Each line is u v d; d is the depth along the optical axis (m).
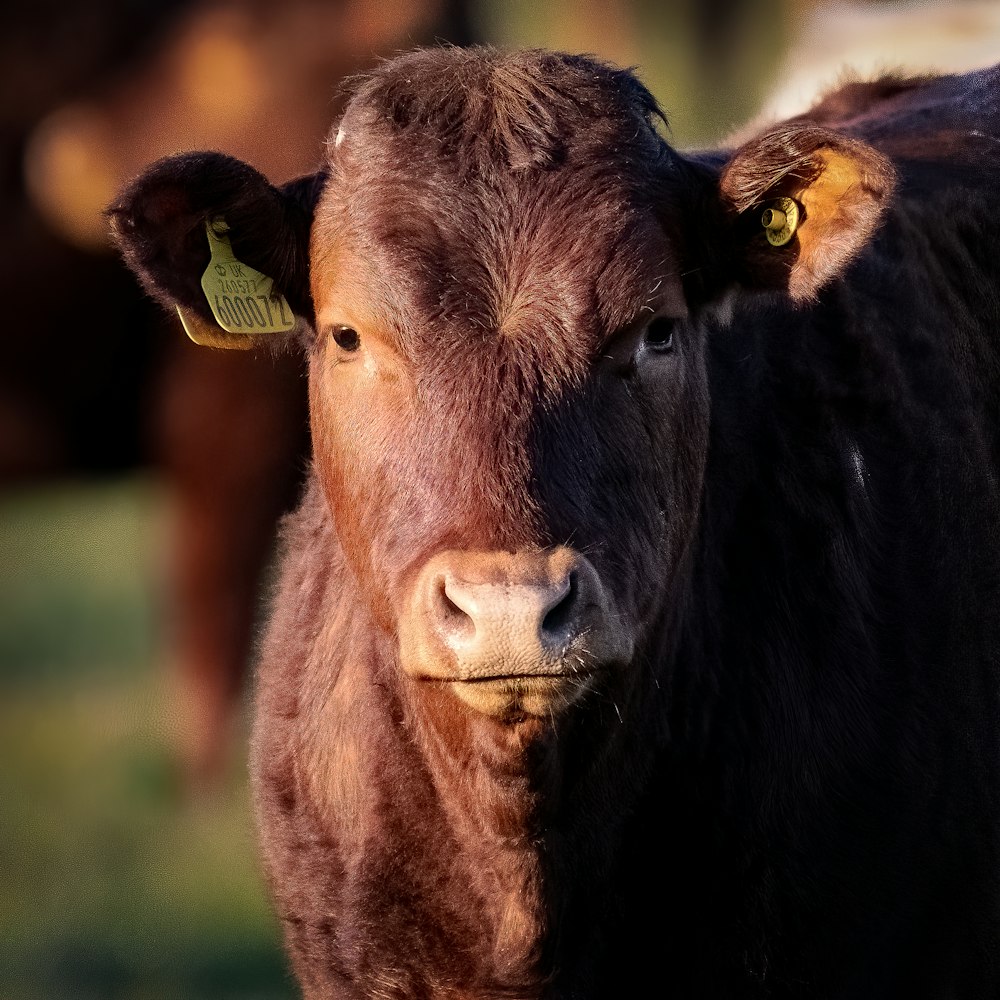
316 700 11.39
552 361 9.46
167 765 22.30
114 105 20.95
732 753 10.70
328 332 10.12
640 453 9.77
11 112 21.00
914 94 14.84
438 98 10.22
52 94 20.94
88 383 21.88
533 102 10.17
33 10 20.83
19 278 21.28
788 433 11.37
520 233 9.70
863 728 10.91
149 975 17.06
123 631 30.00
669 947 10.60
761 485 11.23
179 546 22.00
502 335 9.48
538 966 10.31
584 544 9.06
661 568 10.00
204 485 21.73
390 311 9.62
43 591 33.81
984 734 11.36
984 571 11.71
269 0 20.92
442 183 9.84
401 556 9.33
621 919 10.59
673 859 10.61
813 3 37.75
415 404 9.51
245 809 21.06
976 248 12.90
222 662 21.88
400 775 10.62
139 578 34.31
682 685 10.66
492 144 9.98
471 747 9.77
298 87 20.80
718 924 10.55
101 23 20.83
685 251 10.38
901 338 12.02
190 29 20.86
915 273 12.34
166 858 19.84
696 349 10.55
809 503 11.20
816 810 10.70
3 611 32.22
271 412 21.62
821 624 11.00
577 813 10.21
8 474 22.23
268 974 17.00
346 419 9.92
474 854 10.34
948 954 11.10
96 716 24.59
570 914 10.41
